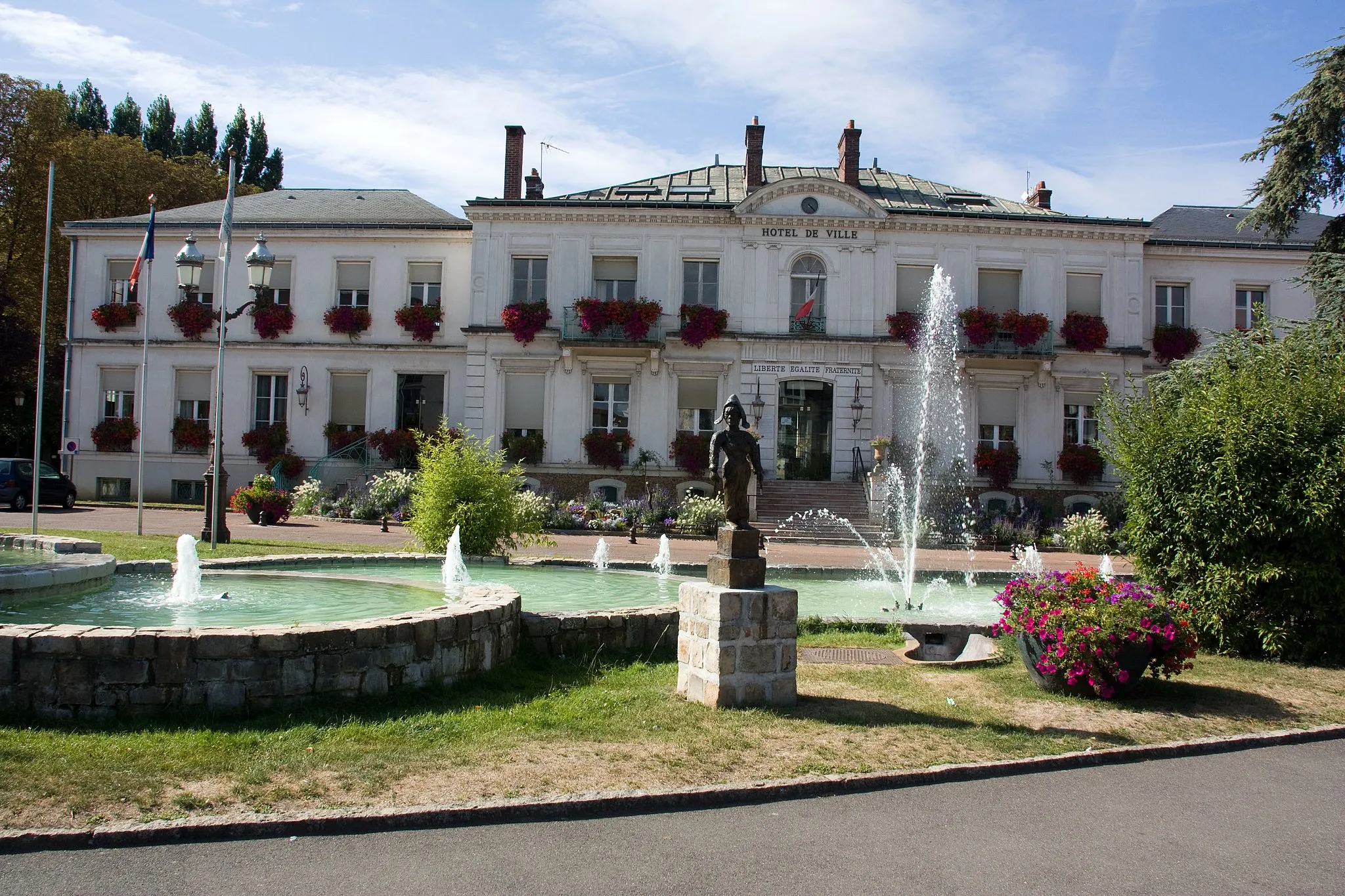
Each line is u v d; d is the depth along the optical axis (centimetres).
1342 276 2089
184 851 463
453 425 3312
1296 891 457
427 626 730
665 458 3181
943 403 3192
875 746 648
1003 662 966
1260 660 1035
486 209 3203
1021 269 3212
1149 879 468
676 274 3203
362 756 583
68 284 3888
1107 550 2667
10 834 455
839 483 3092
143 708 630
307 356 3362
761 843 496
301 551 1647
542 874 452
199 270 1988
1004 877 465
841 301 3192
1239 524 1048
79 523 2364
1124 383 3206
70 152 3875
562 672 845
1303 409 1046
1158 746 681
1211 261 3312
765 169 3669
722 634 732
